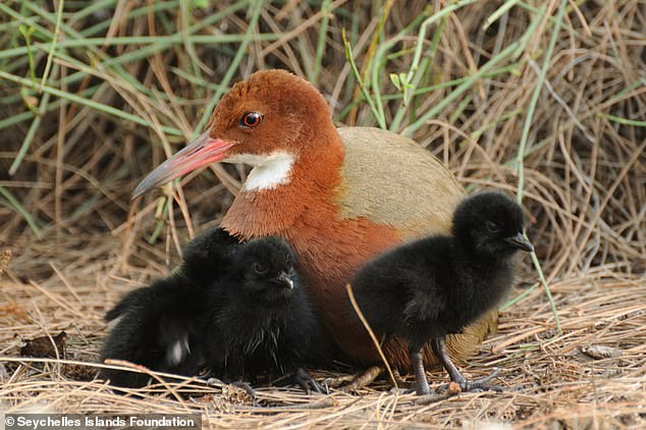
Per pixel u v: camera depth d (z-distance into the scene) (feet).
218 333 30.17
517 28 48.44
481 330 33.04
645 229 45.88
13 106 50.42
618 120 44.96
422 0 48.08
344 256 30.66
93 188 50.37
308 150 31.53
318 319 31.35
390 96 44.01
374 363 32.12
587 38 47.60
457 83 43.78
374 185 31.55
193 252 31.68
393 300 28.73
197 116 48.14
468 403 27.61
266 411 27.68
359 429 25.95
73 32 44.80
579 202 46.47
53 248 46.93
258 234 31.40
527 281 43.32
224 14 47.42
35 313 38.75
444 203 32.40
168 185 41.83
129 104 47.21
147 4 49.01
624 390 27.45
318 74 48.96
